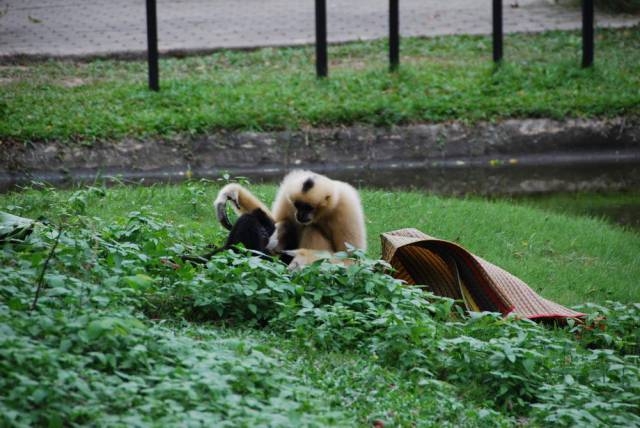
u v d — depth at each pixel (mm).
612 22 25641
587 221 13766
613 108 19672
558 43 23547
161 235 8719
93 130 17594
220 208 9344
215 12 27750
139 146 17609
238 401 5301
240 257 7969
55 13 27250
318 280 7945
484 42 23781
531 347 7418
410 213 13297
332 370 6727
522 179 17516
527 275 10797
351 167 18219
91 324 5488
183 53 23047
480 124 19219
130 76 21266
